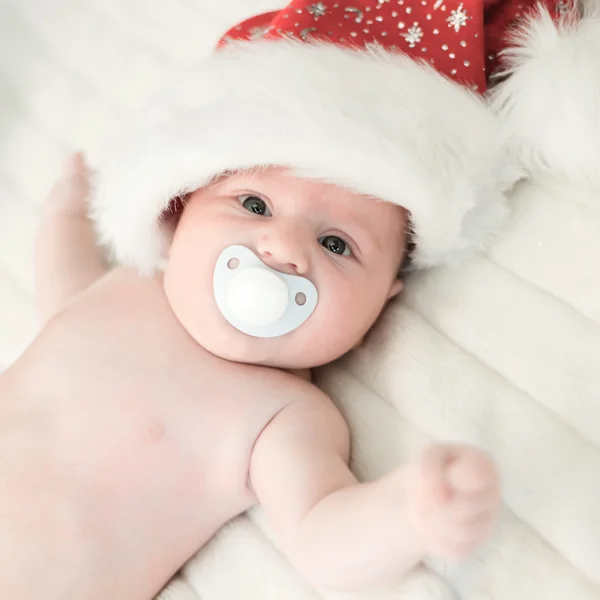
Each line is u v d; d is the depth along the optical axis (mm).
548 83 545
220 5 715
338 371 584
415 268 585
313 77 540
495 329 547
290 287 533
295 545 501
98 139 722
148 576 547
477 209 559
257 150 533
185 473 543
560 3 576
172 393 548
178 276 555
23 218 726
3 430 554
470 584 499
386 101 538
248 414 542
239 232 542
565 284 542
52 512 533
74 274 653
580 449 504
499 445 519
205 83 560
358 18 581
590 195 555
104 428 546
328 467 521
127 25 752
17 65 783
